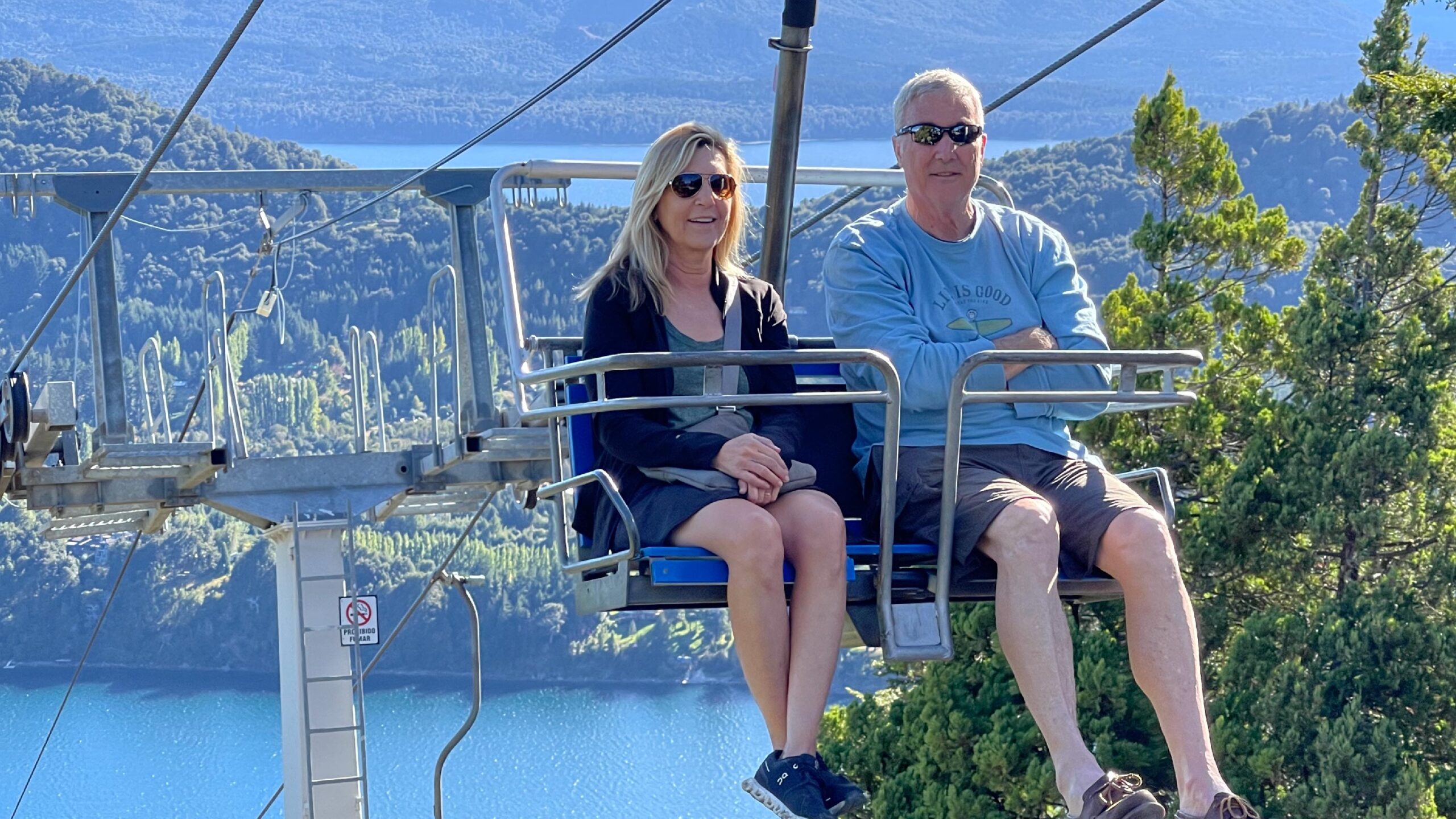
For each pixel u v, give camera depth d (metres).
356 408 11.77
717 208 4.06
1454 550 16.92
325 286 130.25
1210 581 17.23
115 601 100.81
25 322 149.38
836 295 4.29
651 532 3.85
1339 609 15.55
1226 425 18.27
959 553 3.85
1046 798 14.03
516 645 88.12
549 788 64.69
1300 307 17.56
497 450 11.27
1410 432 16.80
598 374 3.78
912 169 4.28
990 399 3.80
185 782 68.06
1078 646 15.00
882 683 70.62
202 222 131.75
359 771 11.16
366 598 11.24
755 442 3.84
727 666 85.75
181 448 10.23
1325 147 101.25
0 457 10.23
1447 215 19.47
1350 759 13.85
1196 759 3.56
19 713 85.56
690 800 62.72
